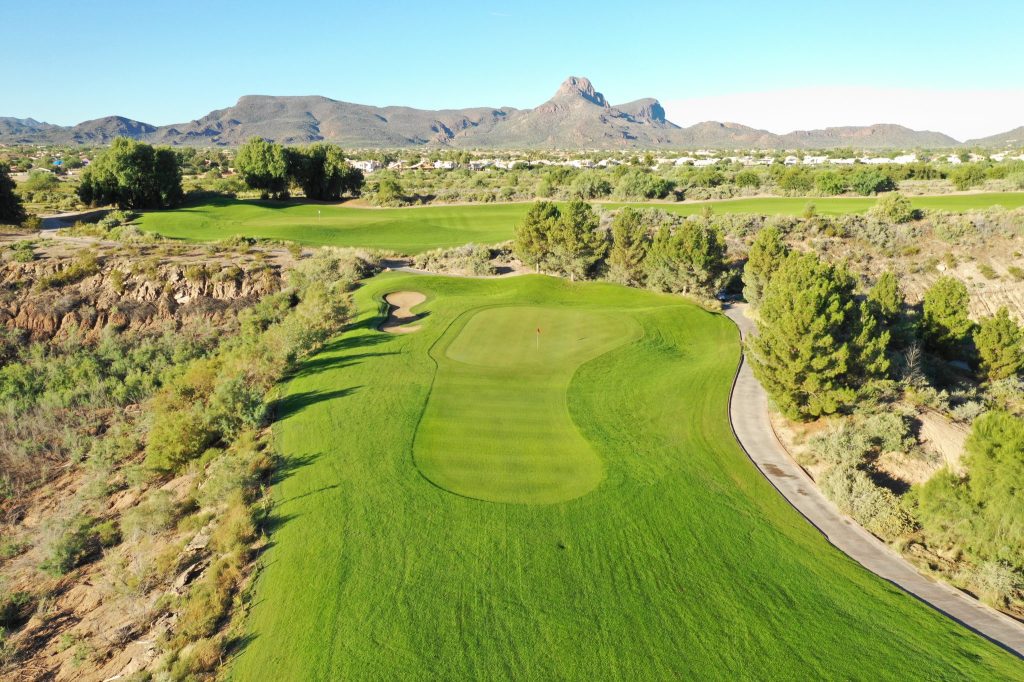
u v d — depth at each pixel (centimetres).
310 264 5922
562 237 5641
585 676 1364
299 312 4381
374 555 1755
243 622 1564
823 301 2445
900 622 1526
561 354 3425
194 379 3456
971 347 3781
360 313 4475
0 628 1734
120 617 1700
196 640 1526
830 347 2409
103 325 5091
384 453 2327
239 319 5138
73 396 3881
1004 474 1650
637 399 2862
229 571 1731
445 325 4028
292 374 3309
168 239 7012
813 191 9712
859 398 2508
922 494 1872
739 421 2688
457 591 1614
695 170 13262
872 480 2138
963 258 5716
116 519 2292
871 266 5816
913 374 2817
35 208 9200
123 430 3297
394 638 1467
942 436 2309
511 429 2528
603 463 2258
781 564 1741
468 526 1878
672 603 1580
